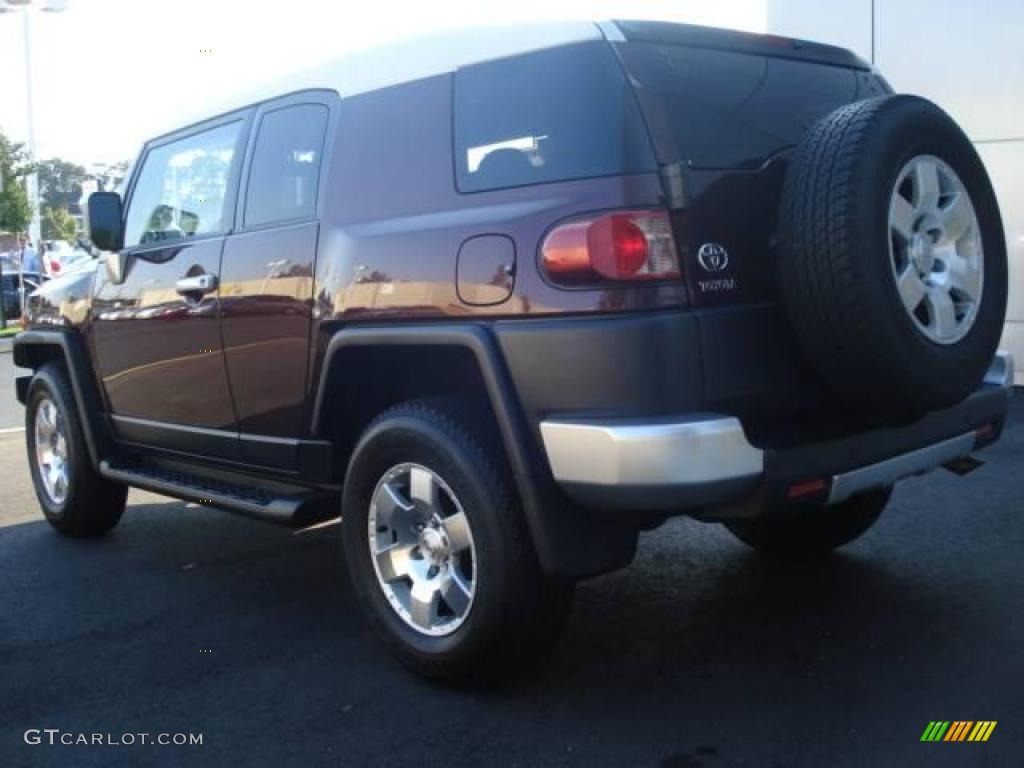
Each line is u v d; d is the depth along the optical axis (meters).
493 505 3.28
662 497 2.94
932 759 2.97
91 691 3.70
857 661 3.65
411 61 3.76
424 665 3.56
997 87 8.95
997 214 3.59
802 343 3.22
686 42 3.44
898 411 3.28
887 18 9.47
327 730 3.34
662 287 3.04
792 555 4.73
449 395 3.63
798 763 2.99
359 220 3.77
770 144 3.49
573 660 3.78
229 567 5.11
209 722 3.43
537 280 3.16
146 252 4.92
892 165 3.15
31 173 27.14
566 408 3.11
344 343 3.68
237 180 4.43
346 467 4.08
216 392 4.49
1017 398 8.78
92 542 5.68
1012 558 4.62
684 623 4.09
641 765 3.02
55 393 5.57
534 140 3.29
